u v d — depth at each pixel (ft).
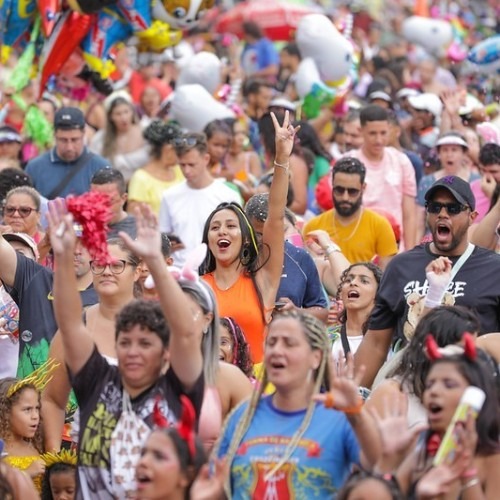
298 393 58.03
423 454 55.57
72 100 128.36
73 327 58.44
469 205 73.87
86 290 82.99
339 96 132.87
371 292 82.38
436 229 74.02
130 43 126.21
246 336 79.05
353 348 82.12
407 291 73.46
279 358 57.57
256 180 119.96
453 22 214.69
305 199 113.70
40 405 73.31
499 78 138.31
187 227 103.30
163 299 57.26
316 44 132.05
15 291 79.87
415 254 74.64
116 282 71.26
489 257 74.23
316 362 58.03
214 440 61.57
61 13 120.67
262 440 57.47
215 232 79.71
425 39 191.31
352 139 122.31
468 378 55.67
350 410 54.95
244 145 125.18
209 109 121.60
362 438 55.11
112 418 58.08
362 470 55.11
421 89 166.30
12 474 62.03
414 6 210.79
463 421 52.01
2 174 99.71
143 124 130.72
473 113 120.78
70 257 57.98
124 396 58.29
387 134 110.63
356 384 56.18
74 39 121.08
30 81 122.62
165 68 148.36
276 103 129.70
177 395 58.18
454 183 73.77
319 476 56.75
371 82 151.53
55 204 58.34
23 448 72.79
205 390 60.39
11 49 122.52
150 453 53.47
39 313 79.51
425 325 62.28
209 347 62.59
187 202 103.76
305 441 57.06
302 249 87.81
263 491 56.95
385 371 65.31
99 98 130.93
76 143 108.47
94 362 58.85
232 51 168.25
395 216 110.83
